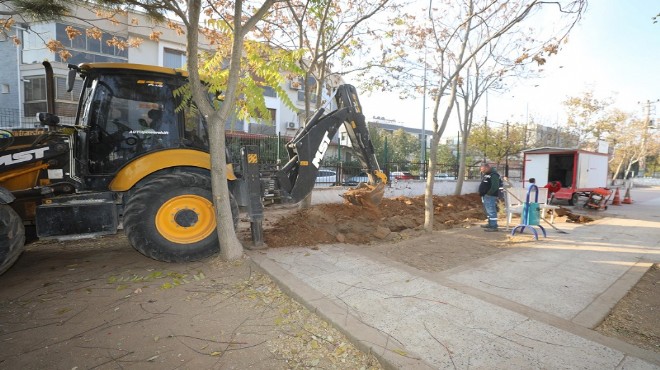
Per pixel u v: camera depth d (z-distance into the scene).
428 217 7.56
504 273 4.86
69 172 4.95
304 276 4.49
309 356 2.88
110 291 4.09
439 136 7.45
